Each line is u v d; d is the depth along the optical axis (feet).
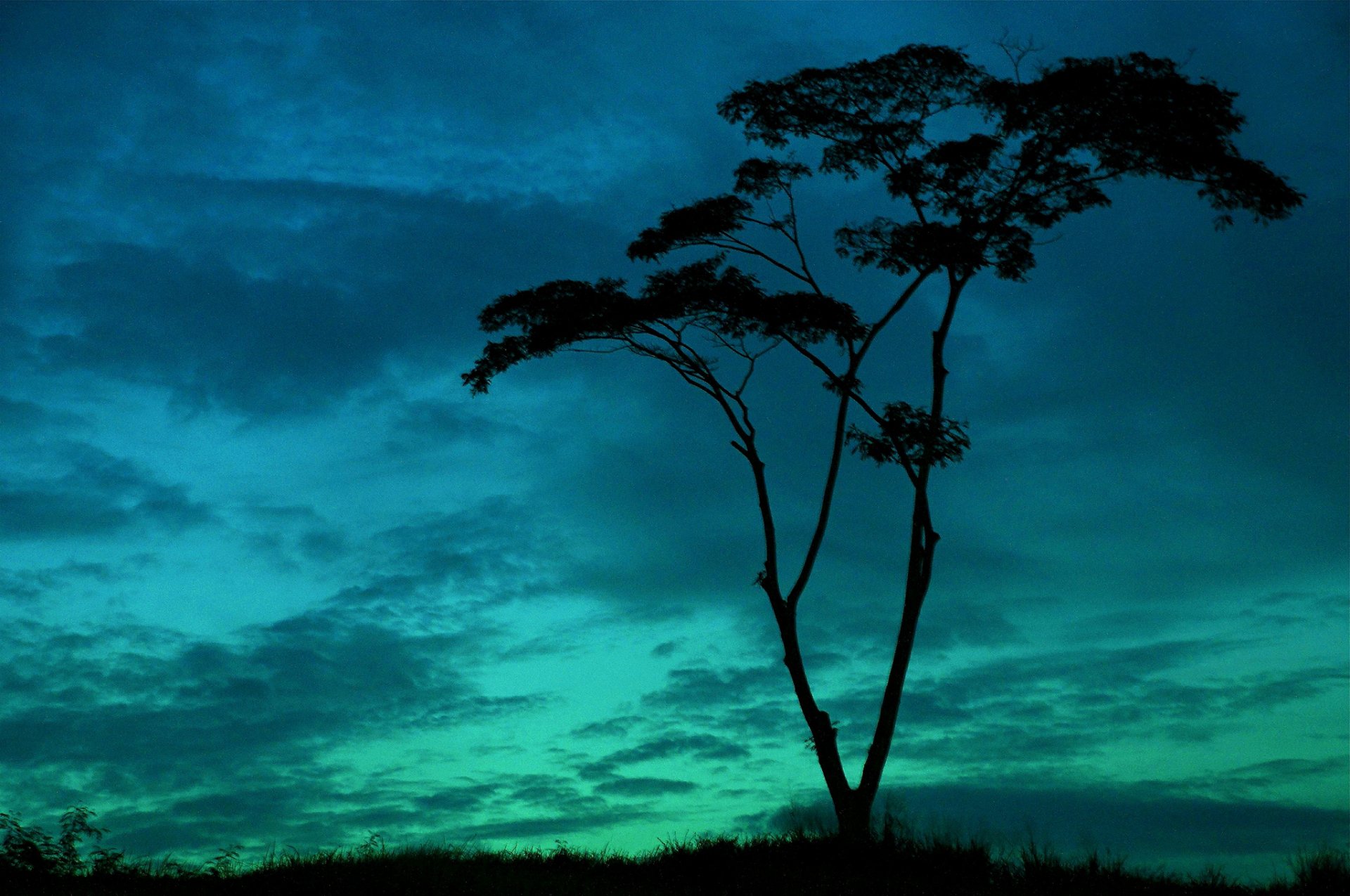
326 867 54.49
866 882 53.83
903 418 70.44
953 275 72.84
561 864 59.47
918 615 68.80
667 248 78.59
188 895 52.39
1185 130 69.97
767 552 72.02
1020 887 53.21
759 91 76.33
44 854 53.62
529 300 76.59
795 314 71.97
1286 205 71.15
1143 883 53.72
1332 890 50.96
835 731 66.69
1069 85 69.92
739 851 58.90
